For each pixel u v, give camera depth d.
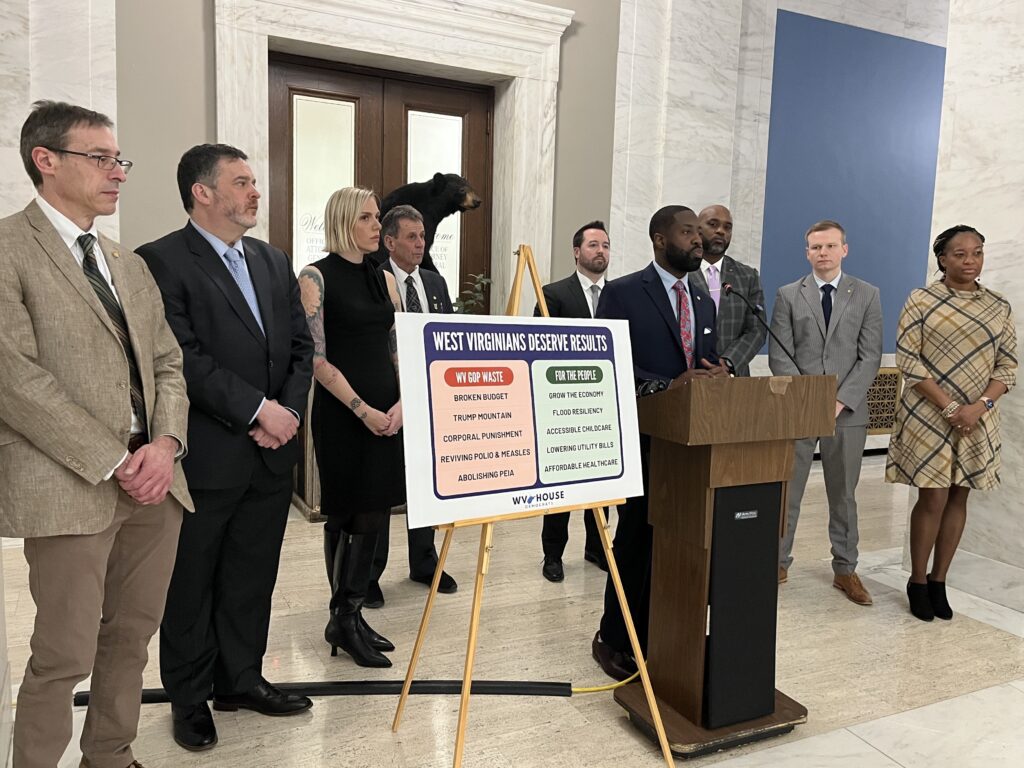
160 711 2.34
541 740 2.23
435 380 1.86
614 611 2.62
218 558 2.22
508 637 2.90
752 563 2.21
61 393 1.58
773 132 5.77
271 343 2.16
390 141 4.71
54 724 1.69
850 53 6.03
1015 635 3.07
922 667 2.76
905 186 6.48
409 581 3.45
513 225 4.82
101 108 3.76
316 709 2.36
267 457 2.13
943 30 6.44
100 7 3.71
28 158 1.64
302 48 4.25
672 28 5.02
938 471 3.10
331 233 2.62
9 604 3.03
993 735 2.31
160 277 2.00
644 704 2.30
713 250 3.46
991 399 3.11
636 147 5.07
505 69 4.62
